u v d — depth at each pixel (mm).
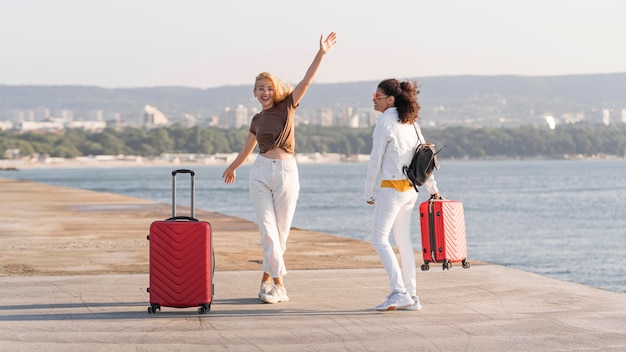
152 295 7535
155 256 7523
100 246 13836
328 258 11742
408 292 7703
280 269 8125
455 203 7840
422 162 7508
